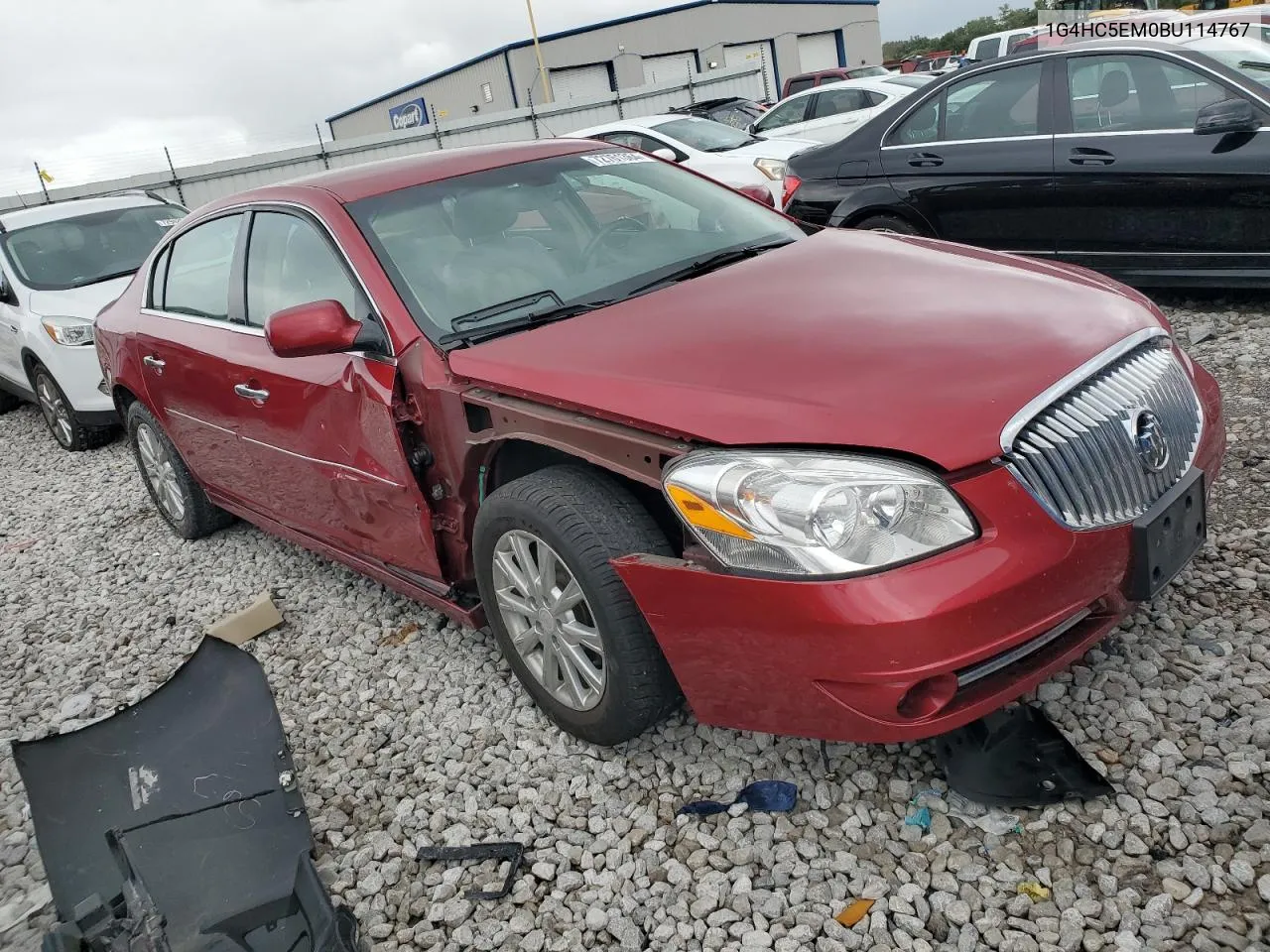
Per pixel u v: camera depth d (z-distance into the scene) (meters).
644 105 27.27
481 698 3.29
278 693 3.61
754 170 9.88
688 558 2.34
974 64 6.10
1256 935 1.93
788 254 3.30
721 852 2.42
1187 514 2.45
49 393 7.82
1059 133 5.71
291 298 3.54
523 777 2.85
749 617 2.22
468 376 2.84
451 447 2.96
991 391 2.23
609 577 2.53
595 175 3.74
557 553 2.64
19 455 8.41
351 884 2.60
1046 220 5.85
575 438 2.59
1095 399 2.33
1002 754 2.47
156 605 4.67
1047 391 2.25
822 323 2.60
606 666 2.61
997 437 2.15
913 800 2.44
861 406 2.22
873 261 3.11
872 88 13.05
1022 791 2.36
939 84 6.24
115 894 2.36
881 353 2.41
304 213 3.49
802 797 2.54
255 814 2.62
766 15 45.03
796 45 46.44
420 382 2.97
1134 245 5.57
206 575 4.88
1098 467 2.28
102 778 2.85
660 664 2.57
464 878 2.53
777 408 2.27
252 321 3.82
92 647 4.37
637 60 43.16
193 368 4.16
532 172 3.65
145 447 5.28
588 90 43.34
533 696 3.01
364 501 3.35
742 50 45.00
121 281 7.77
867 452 2.16
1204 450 2.59
